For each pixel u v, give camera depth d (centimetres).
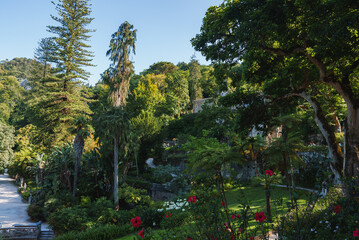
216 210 472
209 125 3186
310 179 1834
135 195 2438
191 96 7288
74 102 4422
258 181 1180
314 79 1464
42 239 1905
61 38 4375
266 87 1592
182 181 2670
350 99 1143
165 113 5803
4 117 7762
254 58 1383
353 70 1127
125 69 2645
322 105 1912
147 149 3478
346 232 482
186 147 2714
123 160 2814
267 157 1130
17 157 4284
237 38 1194
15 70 13625
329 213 577
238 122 1523
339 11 866
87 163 2722
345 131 1171
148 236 413
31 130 6056
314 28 912
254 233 488
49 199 2433
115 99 2612
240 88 1564
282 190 1609
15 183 4612
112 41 2639
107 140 2455
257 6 1109
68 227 1930
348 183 468
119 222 1994
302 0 886
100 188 2653
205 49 1398
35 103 4650
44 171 2939
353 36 905
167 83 6869
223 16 1177
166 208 1639
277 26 1042
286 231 520
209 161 864
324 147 1933
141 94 5594
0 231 1817
